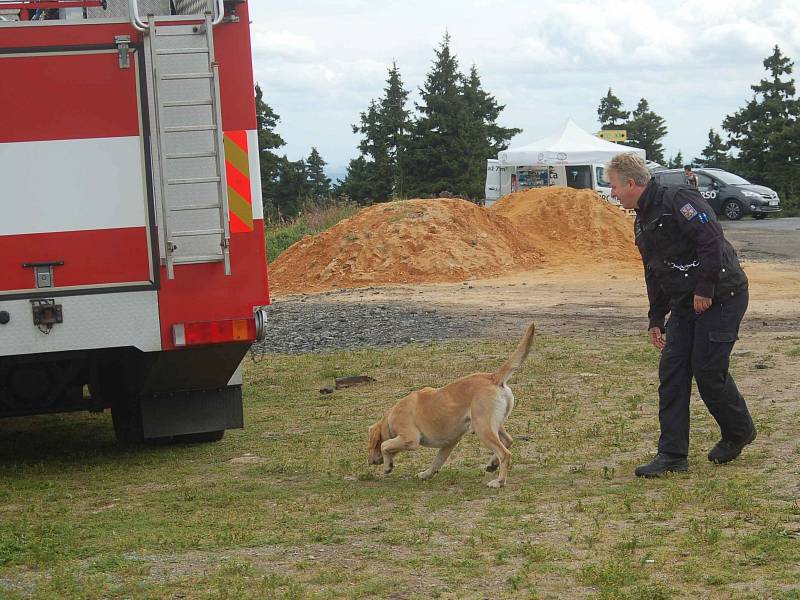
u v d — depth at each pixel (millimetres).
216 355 7848
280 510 6512
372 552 5430
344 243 26375
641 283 21844
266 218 40000
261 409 10352
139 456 8492
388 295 21641
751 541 5242
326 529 5961
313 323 17406
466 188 57312
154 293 7477
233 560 5371
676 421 7012
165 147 7250
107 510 6719
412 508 6410
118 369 8703
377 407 10164
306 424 9531
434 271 24734
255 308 7617
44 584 5043
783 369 11008
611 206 29688
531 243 27797
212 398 8523
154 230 7445
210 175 7406
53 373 8398
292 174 62688
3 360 7562
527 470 7328
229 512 6480
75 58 7273
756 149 57375
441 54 59812
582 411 9391
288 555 5461
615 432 8391
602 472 7164
